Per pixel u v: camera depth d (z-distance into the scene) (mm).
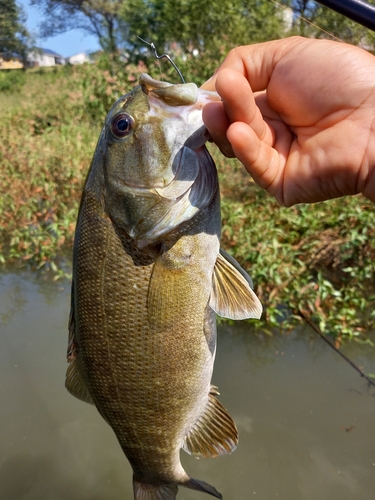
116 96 926
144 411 215
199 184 197
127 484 365
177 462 235
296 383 434
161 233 195
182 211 194
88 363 216
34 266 667
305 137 204
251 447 375
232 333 504
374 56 194
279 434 384
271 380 440
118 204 198
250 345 486
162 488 241
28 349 505
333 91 191
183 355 209
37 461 383
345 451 365
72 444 397
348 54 190
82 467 378
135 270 199
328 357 463
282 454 368
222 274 217
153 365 207
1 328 541
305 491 341
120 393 214
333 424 388
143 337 204
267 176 203
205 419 236
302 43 197
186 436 233
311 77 193
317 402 411
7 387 454
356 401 409
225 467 366
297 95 197
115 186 197
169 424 221
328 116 196
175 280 200
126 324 203
